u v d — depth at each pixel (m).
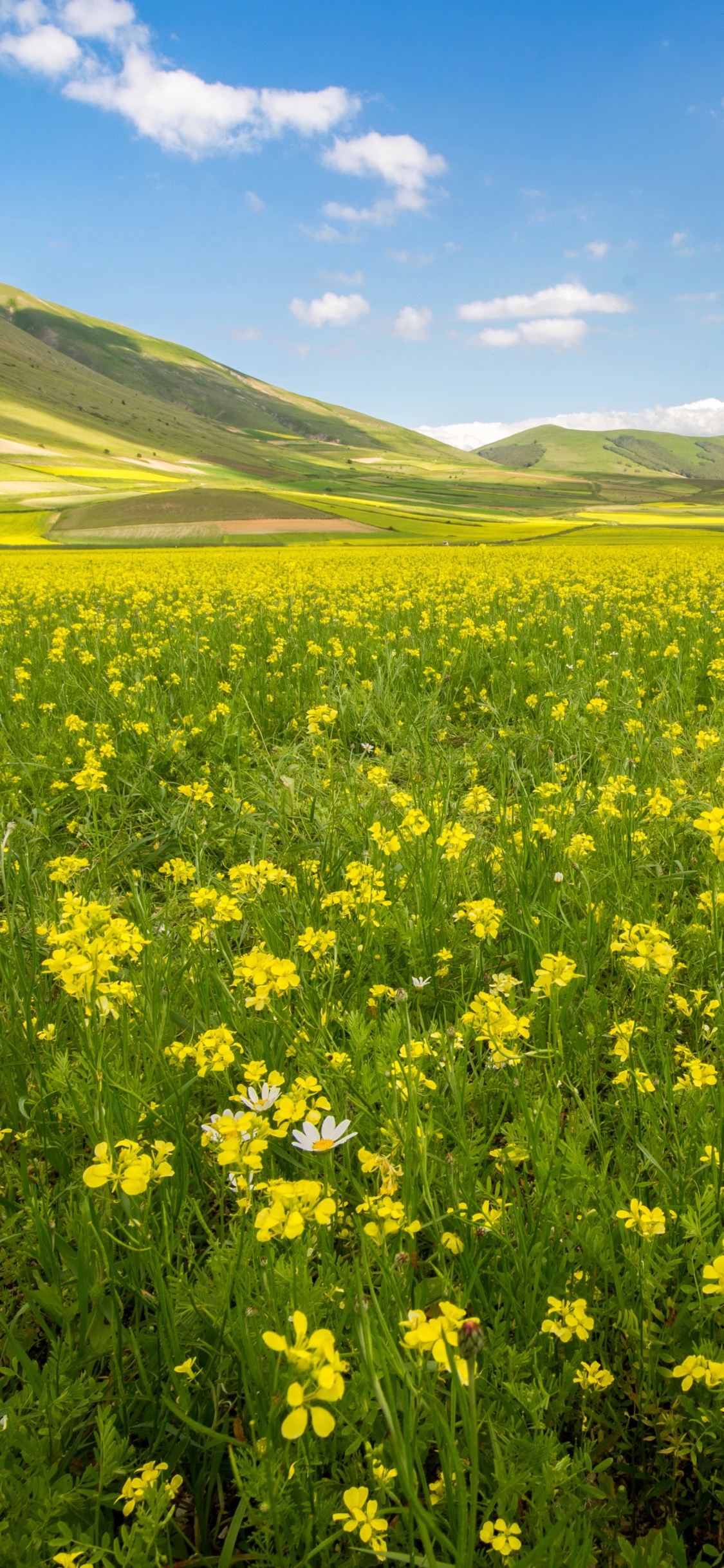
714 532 80.31
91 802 5.10
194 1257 2.15
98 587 22.33
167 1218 1.99
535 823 4.08
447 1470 1.42
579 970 3.18
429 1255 2.18
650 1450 1.81
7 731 6.95
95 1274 2.05
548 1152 2.13
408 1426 1.44
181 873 3.78
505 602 14.70
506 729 6.65
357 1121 2.33
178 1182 2.18
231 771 6.09
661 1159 2.26
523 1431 1.65
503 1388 1.71
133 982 2.86
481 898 3.96
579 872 3.82
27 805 5.75
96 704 7.83
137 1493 1.48
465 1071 2.49
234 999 2.86
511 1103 2.61
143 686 8.02
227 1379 1.81
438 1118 2.41
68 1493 1.55
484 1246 2.03
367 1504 1.29
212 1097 2.72
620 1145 2.31
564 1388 1.72
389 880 3.99
